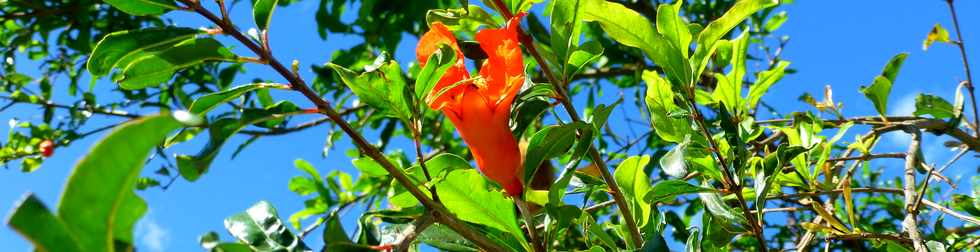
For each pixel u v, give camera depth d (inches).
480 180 21.2
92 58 20.3
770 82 26.1
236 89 20.5
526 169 21.7
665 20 23.7
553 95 23.0
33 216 15.1
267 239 19.4
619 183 24.2
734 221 24.6
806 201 29.2
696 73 24.0
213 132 19.7
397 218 21.8
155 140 14.9
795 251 28.7
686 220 34.5
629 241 24.2
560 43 23.0
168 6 20.3
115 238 16.2
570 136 21.8
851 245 35.0
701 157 24.8
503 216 21.4
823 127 28.5
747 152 23.9
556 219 21.5
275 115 20.1
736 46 25.5
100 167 14.7
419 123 21.4
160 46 20.4
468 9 23.4
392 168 20.2
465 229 20.3
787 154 23.7
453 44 22.0
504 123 21.6
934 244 25.9
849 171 28.8
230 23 20.5
